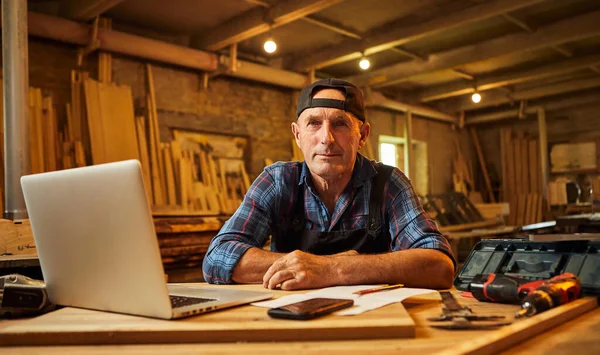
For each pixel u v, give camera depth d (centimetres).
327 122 182
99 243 109
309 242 195
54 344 97
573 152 1130
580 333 100
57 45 599
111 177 103
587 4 647
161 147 672
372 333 95
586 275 129
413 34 657
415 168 1153
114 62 646
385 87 1013
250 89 806
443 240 173
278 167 203
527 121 1227
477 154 1282
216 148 758
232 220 193
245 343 94
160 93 694
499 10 595
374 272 150
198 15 640
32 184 118
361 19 659
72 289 119
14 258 239
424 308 121
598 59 816
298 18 625
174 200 667
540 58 851
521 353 89
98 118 601
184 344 94
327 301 111
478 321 105
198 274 445
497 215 928
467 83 964
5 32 334
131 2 600
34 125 556
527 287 118
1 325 105
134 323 101
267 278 152
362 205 194
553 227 683
